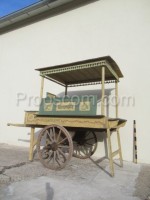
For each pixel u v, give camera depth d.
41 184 3.41
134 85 6.13
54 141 4.68
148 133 5.68
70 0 7.76
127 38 6.52
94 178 3.91
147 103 5.85
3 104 9.01
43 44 8.43
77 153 6.38
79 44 7.46
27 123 5.30
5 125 8.70
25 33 9.10
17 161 5.08
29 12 8.58
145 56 6.12
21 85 8.67
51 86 7.80
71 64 4.89
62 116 4.70
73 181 3.66
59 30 8.09
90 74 5.69
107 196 3.01
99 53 6.94
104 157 6.14
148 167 5.07
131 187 3.46
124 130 6.00
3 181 3.48
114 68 5.17
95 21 7.26
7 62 9.40
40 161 4.77
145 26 6.30
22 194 2.94
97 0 7.39
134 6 6.62
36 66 8.42
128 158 5.81
